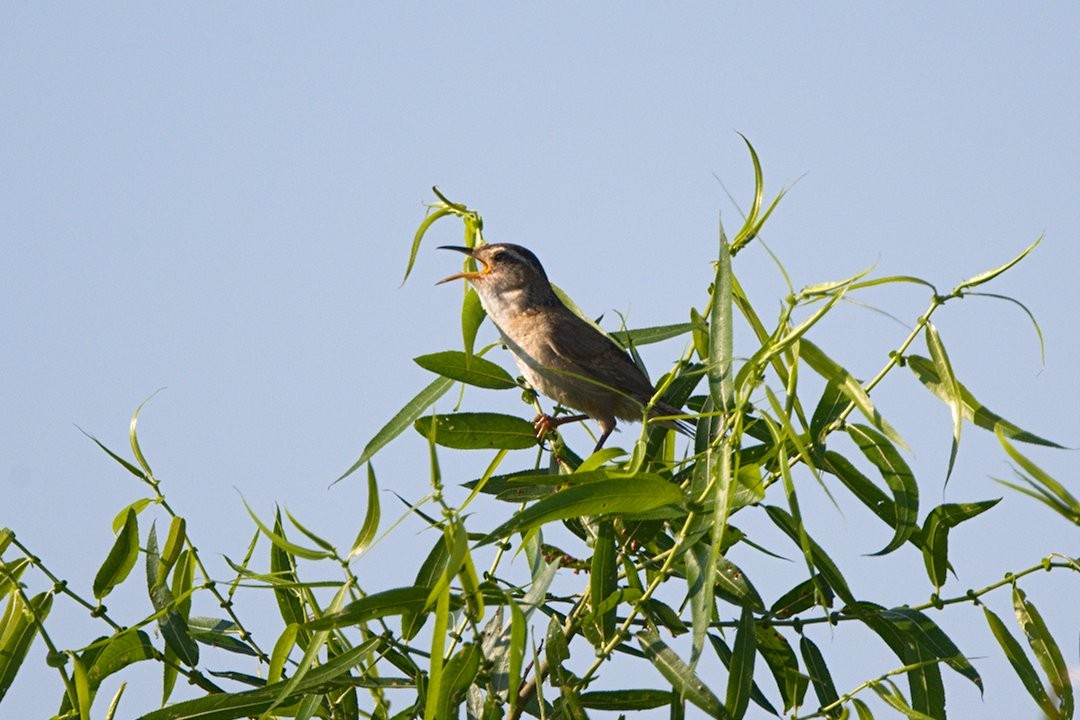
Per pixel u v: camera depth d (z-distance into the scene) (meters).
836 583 8.63
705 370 8.11
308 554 7.61
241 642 9.21
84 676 8.20
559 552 8.93
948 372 8.20
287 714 8.84
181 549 8.96
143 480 8.84
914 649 8.53
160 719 8.20
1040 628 8.40
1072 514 6.90
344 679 8.32
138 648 8.66
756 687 8.58
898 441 7.79
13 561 8.64
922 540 8.73
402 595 7.75
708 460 7.90
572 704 7.91
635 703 8.74
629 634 8.12
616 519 8.75
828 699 8.51
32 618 8.56
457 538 6.96
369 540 7.66
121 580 8.79
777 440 7.67
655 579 7.93
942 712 8.48
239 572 7.84
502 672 8.09
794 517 7.54
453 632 8.27
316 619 7.74
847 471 8.94
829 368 8.00
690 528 7.82
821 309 7.36
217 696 8.25
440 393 10.00
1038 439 8.14
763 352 7.54
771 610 8.90
